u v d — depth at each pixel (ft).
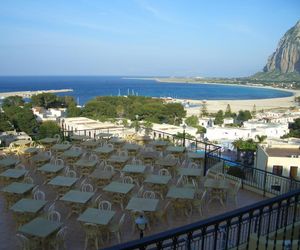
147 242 7.47
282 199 11.16
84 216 23.08
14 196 28.68
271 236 22.43
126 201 30.40
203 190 32.22
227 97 613.11
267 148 89.15
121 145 53.47
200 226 8.66
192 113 345.31
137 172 34.99
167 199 31.99
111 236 24.90
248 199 33.83
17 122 170.19
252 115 334.44
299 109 395.55
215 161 45.60
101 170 34.88
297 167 75.05
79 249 22.86
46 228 21.11
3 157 42.50
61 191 30.91
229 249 21.21
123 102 272.51
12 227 26.00
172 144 55.01
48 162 40.86
